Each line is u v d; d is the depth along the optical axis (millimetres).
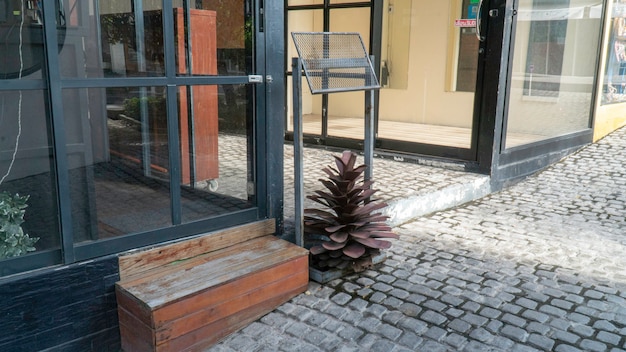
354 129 6355
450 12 5668
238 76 2957
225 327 2639
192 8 2727
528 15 5176
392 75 6191
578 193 5055
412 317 2795
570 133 6227
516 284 3166
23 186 2297
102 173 2488
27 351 2314
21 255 2301
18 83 2213
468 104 5590
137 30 2545
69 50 2326
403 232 4047
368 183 3383
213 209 2984
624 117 7434
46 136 2314
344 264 3217
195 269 2705
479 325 2705
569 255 3623
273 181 3232
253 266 2766
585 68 6305
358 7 6164
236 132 3016
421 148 5750
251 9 2959
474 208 4680
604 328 2666
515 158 5383
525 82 5328
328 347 2549
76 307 2432
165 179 2727
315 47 3084
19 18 2193
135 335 2461
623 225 4242
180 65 2715
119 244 2568
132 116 2564
